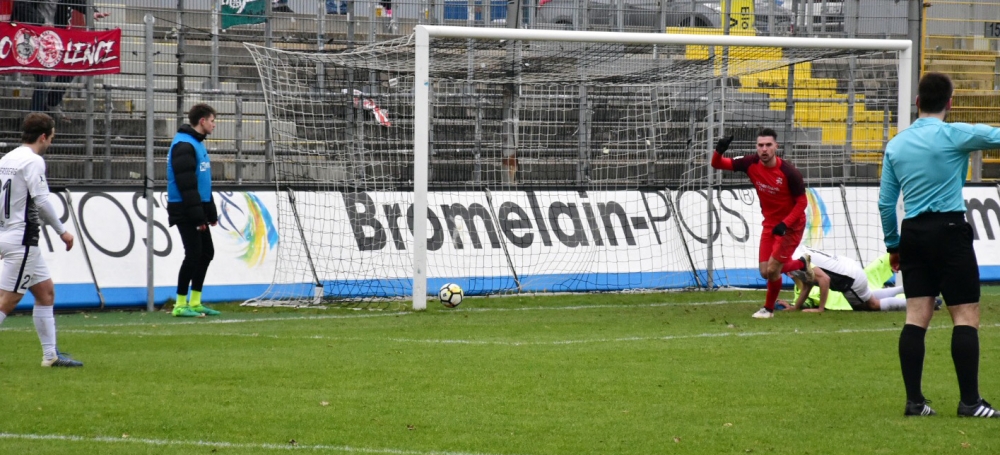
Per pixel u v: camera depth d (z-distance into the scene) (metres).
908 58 47.16
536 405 24.31
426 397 25.19
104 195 47.22
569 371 28.92
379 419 22.73
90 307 45.09
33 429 21.59
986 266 56.03
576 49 51.50
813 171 59.81
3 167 28.20
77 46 43.62
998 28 69.38
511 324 39.50
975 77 68.88
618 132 57.66
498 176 55.78
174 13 61.38
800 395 25.58
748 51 50.78
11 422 22.19
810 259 42.97
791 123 60.00
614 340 35.09
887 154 23.22
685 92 59.62
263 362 30.20
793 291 52.25
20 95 51.66
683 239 54.19
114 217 47.00
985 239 56.81
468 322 40.22
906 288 23.06
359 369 29.09
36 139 29.11
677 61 52.84
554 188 53.69
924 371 28.97
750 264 54.62
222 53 61.97
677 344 34.16
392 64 49.72
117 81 56.91
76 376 27.78
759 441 20.78
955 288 22.36
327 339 35.22
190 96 57.25
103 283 45.72
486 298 48.81
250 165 57.47
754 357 31.48
